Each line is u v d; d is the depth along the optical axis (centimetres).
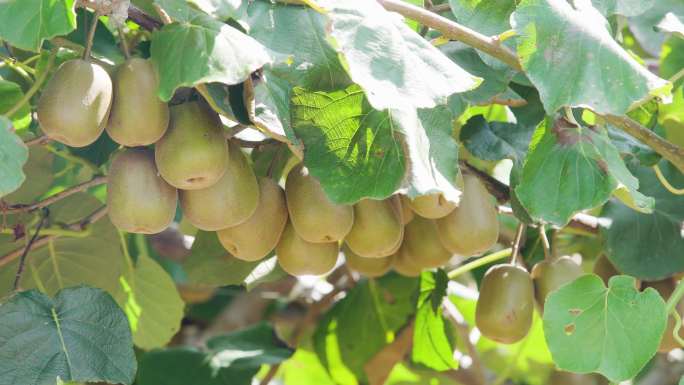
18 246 235
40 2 201
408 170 204
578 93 206
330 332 262
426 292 250
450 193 204
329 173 206
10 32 201
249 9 207
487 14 217
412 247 228
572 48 207
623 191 210
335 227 211
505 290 225
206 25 201
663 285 237
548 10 208
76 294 212
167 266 282
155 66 201
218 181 208
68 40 223
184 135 204
